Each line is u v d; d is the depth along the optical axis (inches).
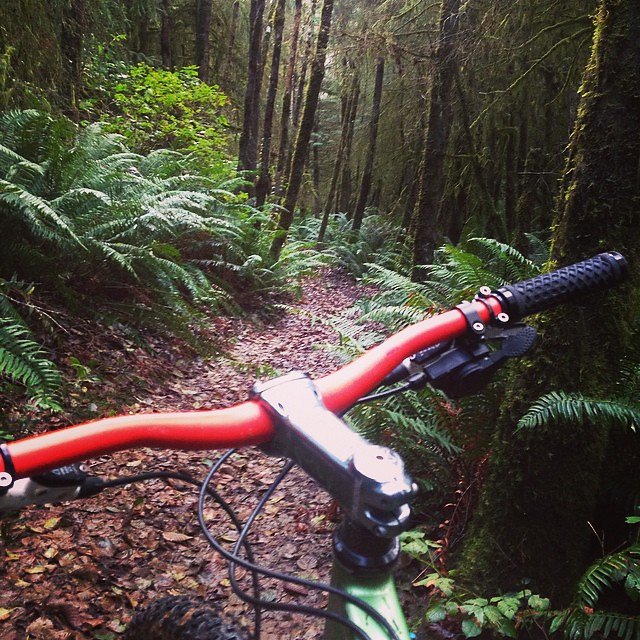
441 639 97.2
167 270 232.1
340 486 28.8
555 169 438.0
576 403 85.9
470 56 376.2
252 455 172.9
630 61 93.5
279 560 125.6
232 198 367.9
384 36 470.9
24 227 196.5
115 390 185.5
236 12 734.5
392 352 37.3
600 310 96.9
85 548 119.8
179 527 133.9
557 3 340.5
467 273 166.9
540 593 98.3
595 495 107.5
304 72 797.9
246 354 266.5
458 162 563.8
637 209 95.2
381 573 32.2
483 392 114.2
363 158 878.4
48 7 321.4
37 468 27.6
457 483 127.5
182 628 36.8
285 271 394.3
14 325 145.4
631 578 81.0
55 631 97.8
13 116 213.5
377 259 636.7
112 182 238.5
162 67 589.6
